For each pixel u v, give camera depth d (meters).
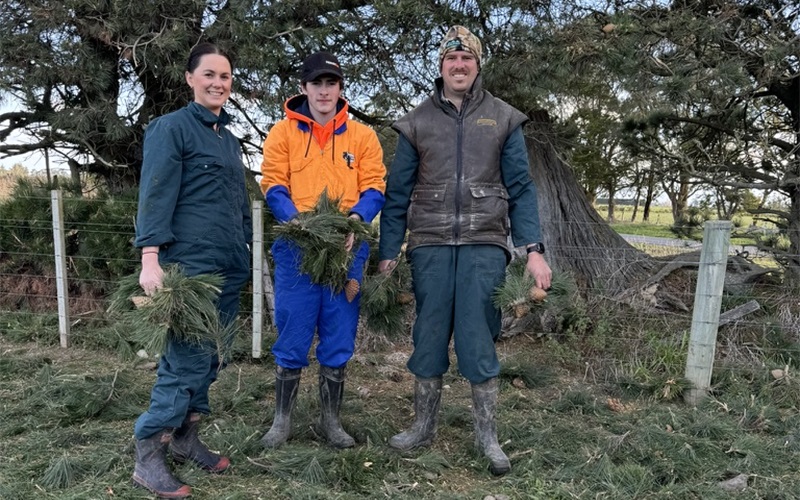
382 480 2.82
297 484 2.74
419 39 4.61
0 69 4.91
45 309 5.65
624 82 4.29
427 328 3.00
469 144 2.89
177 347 2.57
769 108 5.79
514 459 3.12
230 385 4.12
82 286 5.60
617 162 8.46
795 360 4.48
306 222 2.65
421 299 3.00
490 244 2.91
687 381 4.02
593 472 2.96
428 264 2.94
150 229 2.45
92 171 6.25
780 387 4.06
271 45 4.55
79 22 4.89
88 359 4.73
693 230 5.70
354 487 2.76
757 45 4.62
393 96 4.73
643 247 5.91
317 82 2.79
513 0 4.14
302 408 3.53
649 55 4.18
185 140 2.54
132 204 5.40
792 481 2.96
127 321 2.79
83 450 3.05
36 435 3.20
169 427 2.60
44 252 5.63
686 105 4.88
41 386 3.85
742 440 3.30
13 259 5.79
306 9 4.62
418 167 3.02
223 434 3.19
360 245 2.89
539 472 2.98
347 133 2.93
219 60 2.62
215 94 2.63
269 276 5.28
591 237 5.72
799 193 5.31
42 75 4.86
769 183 4.98
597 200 13.34
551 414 3.77
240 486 2.73
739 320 4.79
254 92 4.93
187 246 2.58
